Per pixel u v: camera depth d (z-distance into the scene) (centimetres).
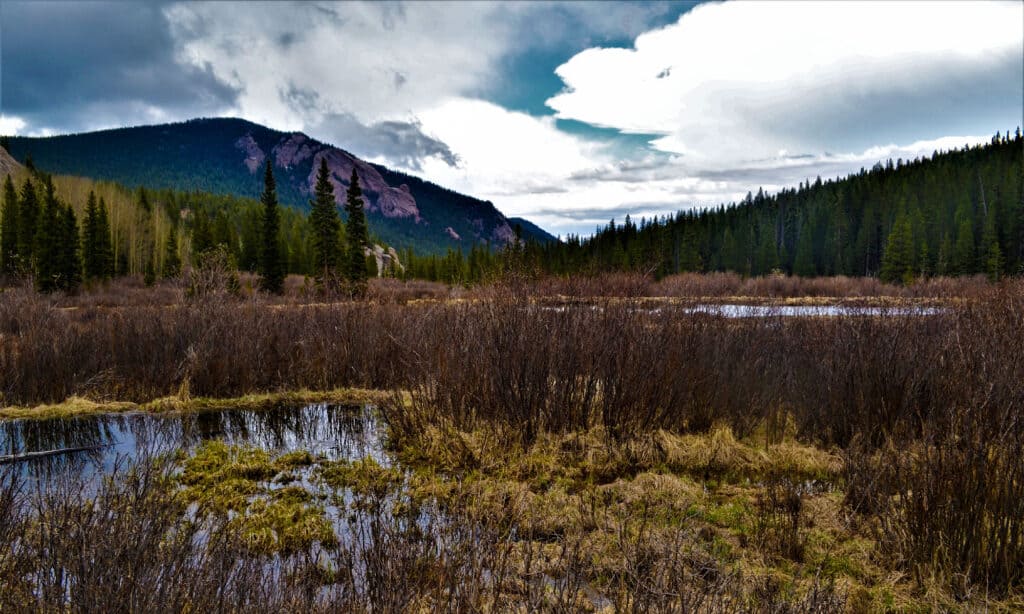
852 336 715
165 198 10062
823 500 510
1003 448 394
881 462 495
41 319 1136
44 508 454
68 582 304
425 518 493
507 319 741
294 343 1091
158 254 6088
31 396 931
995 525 370
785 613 311
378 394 978
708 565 399
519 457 628
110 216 6122
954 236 6175
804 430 689
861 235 6988
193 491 559
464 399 720
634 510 501
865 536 448
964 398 494
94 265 4653
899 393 627
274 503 530
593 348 701
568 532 460
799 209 8788
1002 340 557
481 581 355
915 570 388
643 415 683
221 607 273
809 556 420
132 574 282
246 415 888
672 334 729
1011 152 7969
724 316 838
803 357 750
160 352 1032
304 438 767
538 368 683
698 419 707
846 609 347
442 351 786
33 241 4200
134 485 421
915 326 709
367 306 1233
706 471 605
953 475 398
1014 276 824
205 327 1087
